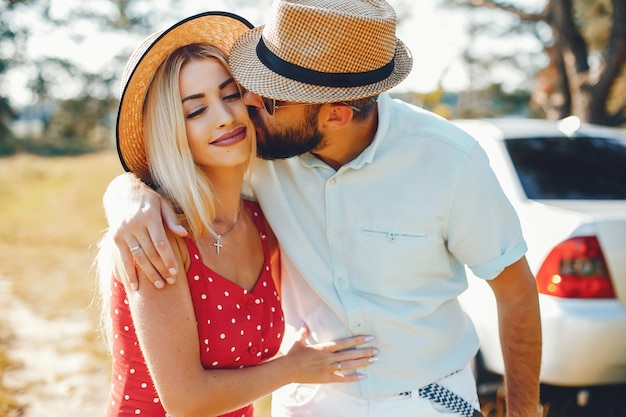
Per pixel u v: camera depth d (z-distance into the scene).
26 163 17.61
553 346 2.63
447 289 1.86
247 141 1.77
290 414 1.97
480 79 28.77
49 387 3.83
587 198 3.04
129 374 1.71
